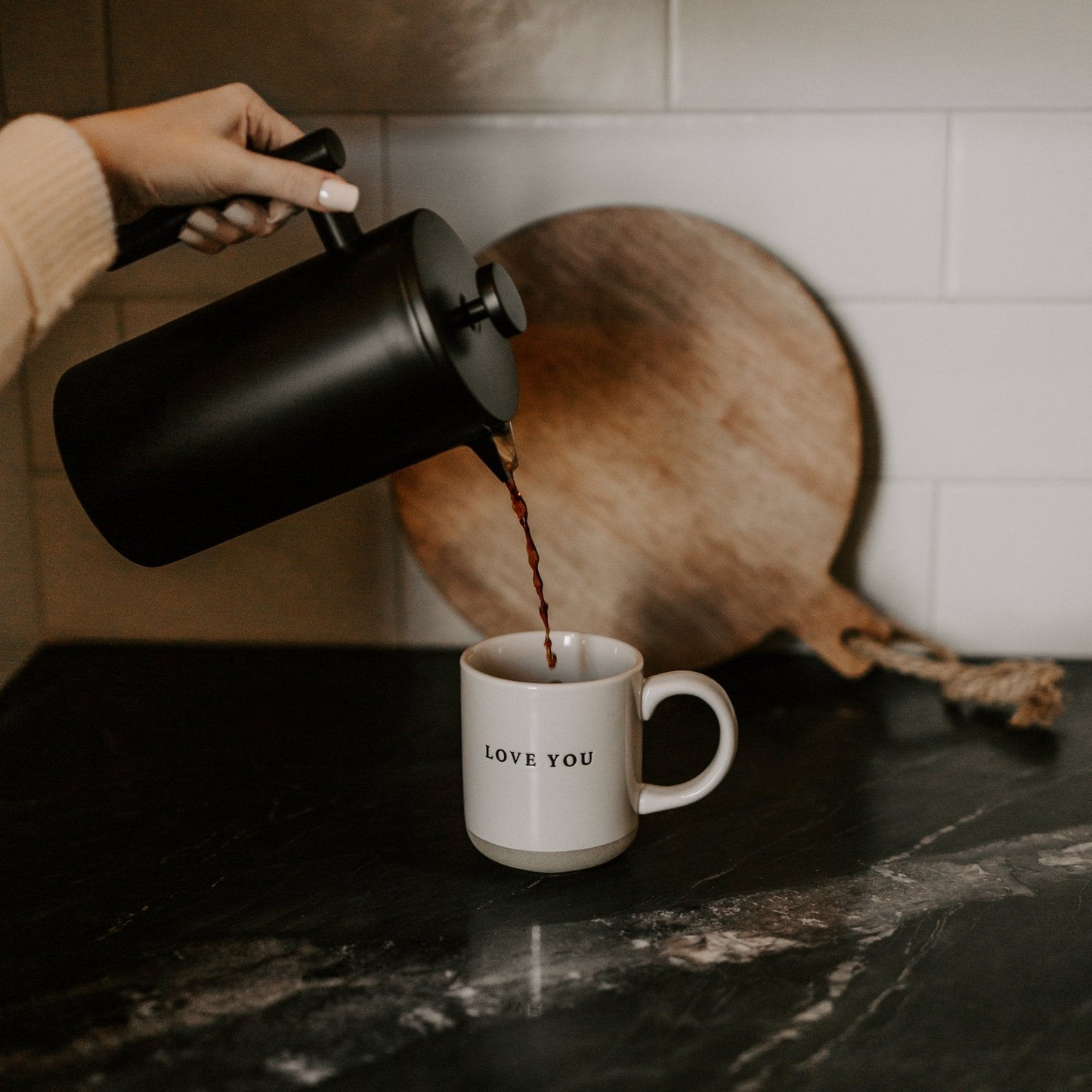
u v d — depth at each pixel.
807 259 0.88
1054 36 0.83
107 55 0.86
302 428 0.53
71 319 0.91
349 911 0.57
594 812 0.58
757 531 0.88
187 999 0.50
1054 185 0.86
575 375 0.87
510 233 0.87
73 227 0.51
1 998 0.50
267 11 0.85
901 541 0.92
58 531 0.95
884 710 0.84
